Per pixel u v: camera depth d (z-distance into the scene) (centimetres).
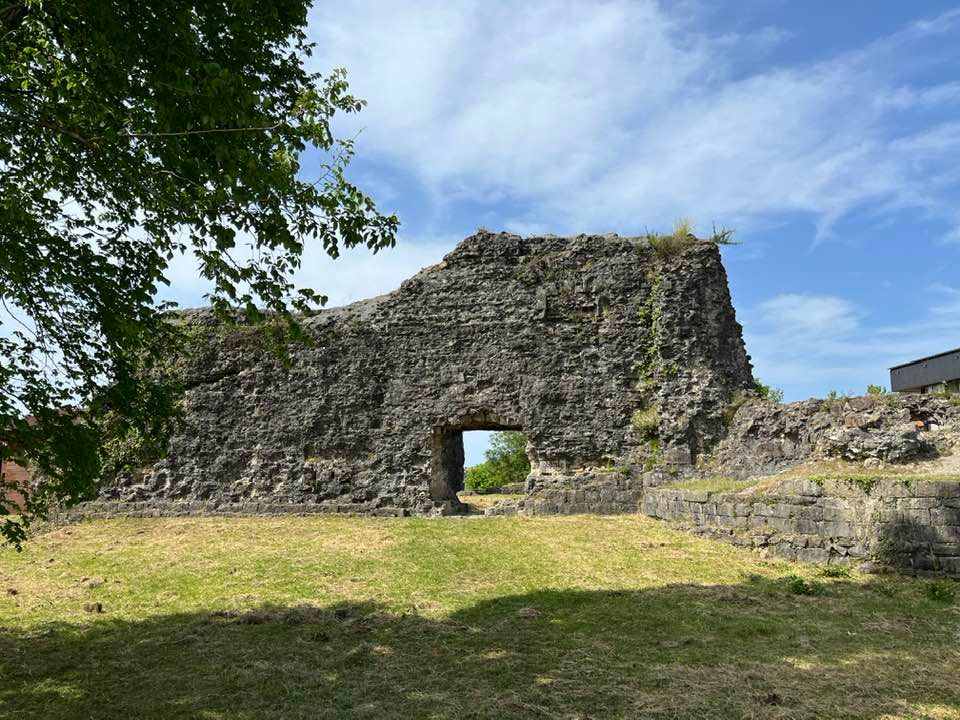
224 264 867
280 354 1077
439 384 2152
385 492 2105
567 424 2075
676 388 2030
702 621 1020
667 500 1767
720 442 1989
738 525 1524
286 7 970
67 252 891
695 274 2111
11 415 773
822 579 1227
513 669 846
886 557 1234
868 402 1708
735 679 789
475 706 737
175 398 1081
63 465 808
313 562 1448
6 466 2605
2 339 868
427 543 1595
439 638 977
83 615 1141
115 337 911
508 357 2133
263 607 1159
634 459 2023
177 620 1103
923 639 923
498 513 2017
